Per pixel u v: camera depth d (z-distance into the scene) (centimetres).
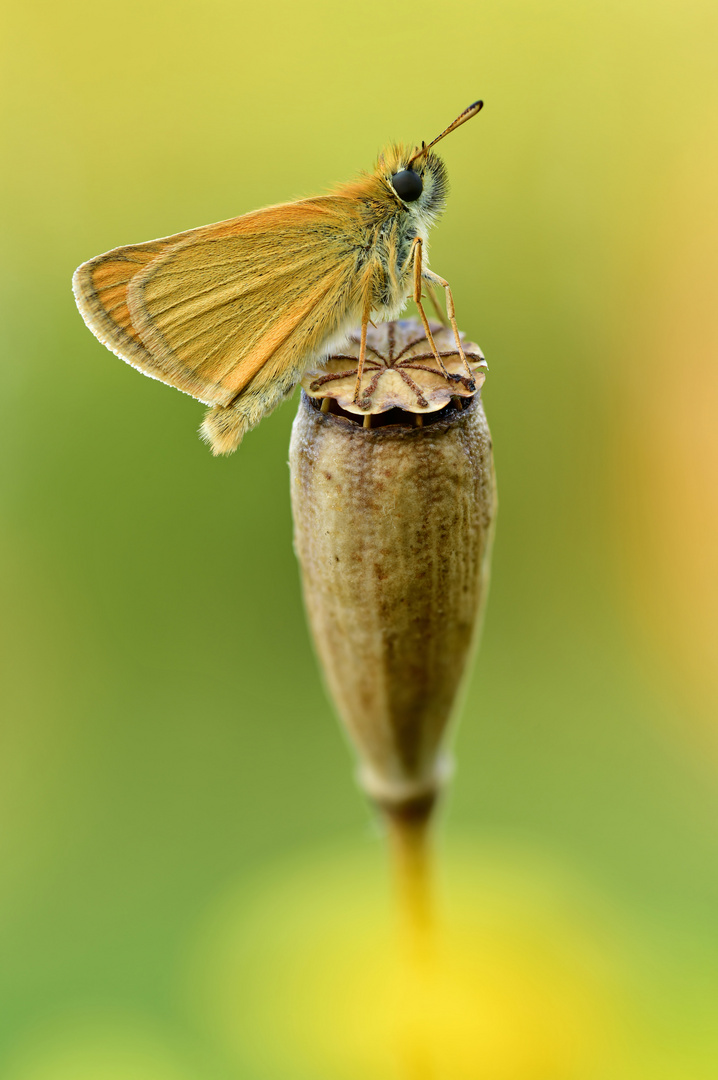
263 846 21
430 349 15
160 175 25
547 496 26
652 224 25
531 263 25
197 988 18
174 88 25
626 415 25
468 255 25
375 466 15
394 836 15
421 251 15
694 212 24
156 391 24
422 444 15
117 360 24
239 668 25
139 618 25
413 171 16
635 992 17
